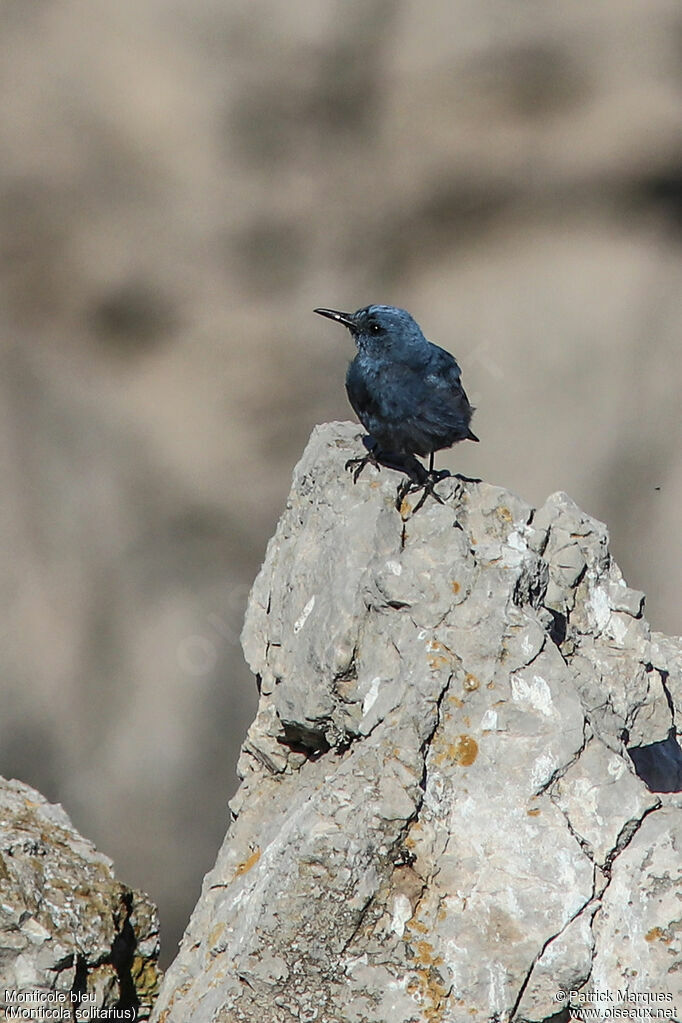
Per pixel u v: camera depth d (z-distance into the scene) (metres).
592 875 13.95
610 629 14.18
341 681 14.06
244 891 14.02
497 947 13.93
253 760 14.17
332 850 13.94
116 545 20.50
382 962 13.94
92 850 14.11
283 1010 13.94
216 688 19.84
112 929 14.05
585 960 13.93
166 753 19.45
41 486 20.53
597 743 13.98
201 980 14.00
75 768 19.20
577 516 14.19
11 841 14.07
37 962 14.00
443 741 13.98
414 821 13.95
